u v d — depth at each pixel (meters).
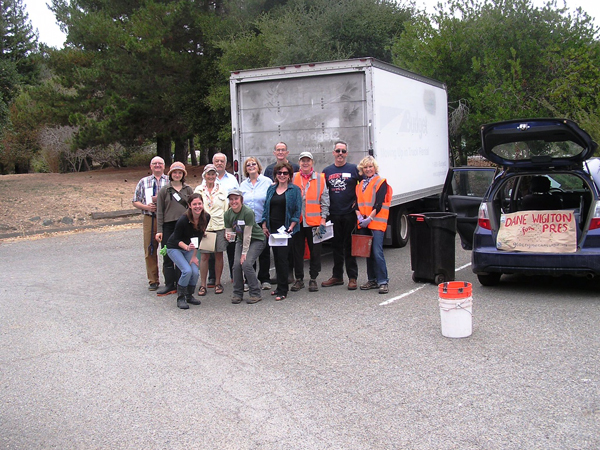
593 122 14.25
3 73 21.48
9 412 4.58
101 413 4.50
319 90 10.09
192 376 5.19
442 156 13.58
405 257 10.55
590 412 4.16
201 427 4.20
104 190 21.03
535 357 5.28
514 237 7.45
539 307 6.92
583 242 7.14
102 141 25.86
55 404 4.70
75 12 26.08
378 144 9.88
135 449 3.93
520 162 7.82
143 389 4.93
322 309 7.27
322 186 8.15
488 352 5.46
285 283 7.84
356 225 8.26
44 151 36.47
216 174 8.31
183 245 7.52
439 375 4.96
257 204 8.43
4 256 12.02
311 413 4.34
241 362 5.48
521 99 17.14
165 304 7.84
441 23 18.78
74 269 10.48
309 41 22.75
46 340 6.37
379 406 4.41
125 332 6.59
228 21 25.44
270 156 10.48
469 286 5.93
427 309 7.05
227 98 24.44
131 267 10.53
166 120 27.97
